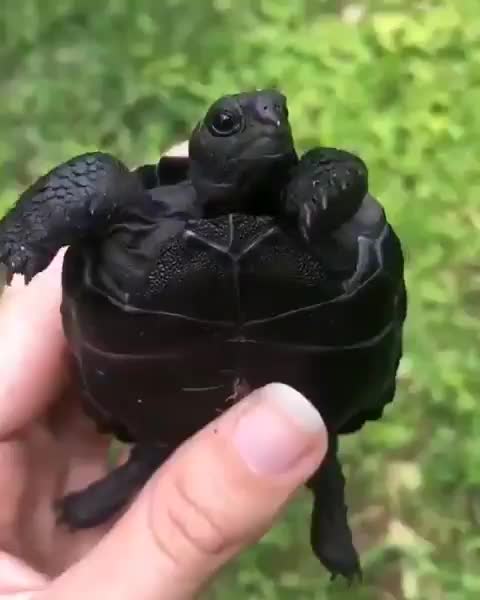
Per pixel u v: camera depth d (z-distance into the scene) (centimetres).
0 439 18
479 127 31
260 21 35
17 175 31
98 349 14
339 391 14
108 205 13
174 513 13
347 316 13
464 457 25
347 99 32
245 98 13
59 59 34
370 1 35
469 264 28
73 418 19
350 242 13
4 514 18
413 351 26
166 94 32
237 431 13
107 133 32
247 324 13
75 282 13
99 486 18
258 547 24
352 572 18
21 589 16
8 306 18
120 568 13
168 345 13
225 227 13
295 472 13
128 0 35
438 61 33
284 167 13
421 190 30
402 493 25
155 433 15
